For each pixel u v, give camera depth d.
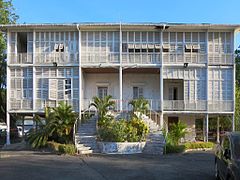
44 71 34.81
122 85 37.81
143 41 35.22
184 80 34.69
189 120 37.31
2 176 14.40
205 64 34.72
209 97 34.59
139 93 38.00
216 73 34.88
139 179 13.99
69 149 23.83
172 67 34.72
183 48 35.22
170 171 16.11
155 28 34.69
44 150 26.44
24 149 27.66
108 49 34.97
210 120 42.38
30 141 28.48
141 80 38.00
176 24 34.03
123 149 24.44
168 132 29.75
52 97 34.50
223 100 34.56
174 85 37.38
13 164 18.08
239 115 41.00
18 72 34.91
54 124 27.66
